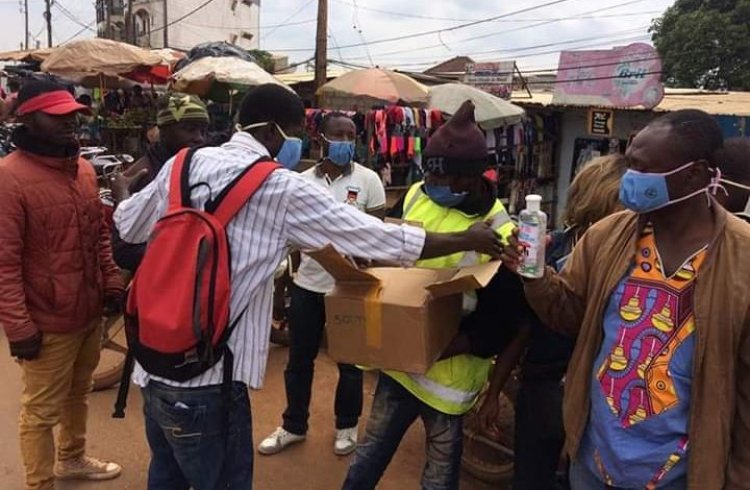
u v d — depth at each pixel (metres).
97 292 2.79
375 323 1.96
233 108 10.10
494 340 2.16
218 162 1.90
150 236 1.89
